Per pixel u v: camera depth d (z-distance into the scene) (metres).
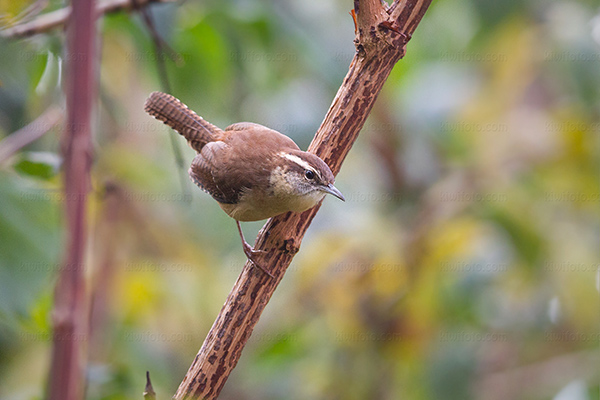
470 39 12.05
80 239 3.30
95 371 7.04
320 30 11.48
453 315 11.37
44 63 8.99
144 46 9.70
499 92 12.05
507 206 11.51
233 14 9.91
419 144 12.68
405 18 6.29
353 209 12.84
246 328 6.55
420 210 12.08
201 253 12.36
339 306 11.45
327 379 11.58
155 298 11.65
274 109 11.91
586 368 11.60
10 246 6.61
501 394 11.96
